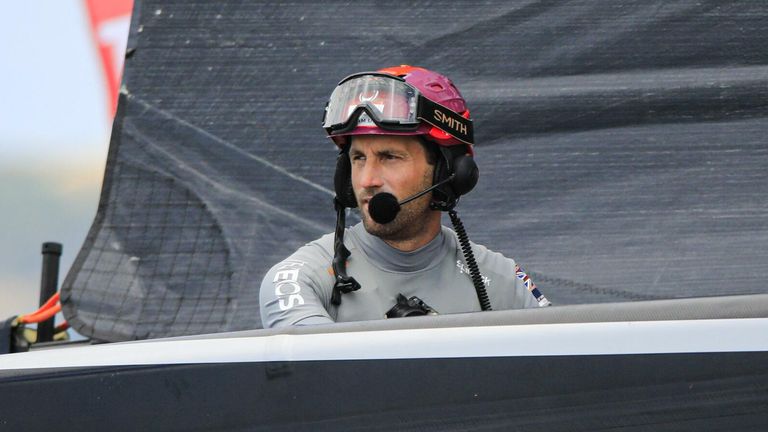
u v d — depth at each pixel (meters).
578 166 11.27
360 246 9.39
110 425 6.75
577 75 11.24
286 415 6.54
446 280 9.48
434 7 11.34
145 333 11.30
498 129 11.31
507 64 11.30
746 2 11.06
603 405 6.27
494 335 6.48
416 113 8.80
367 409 6.46
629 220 11.20
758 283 11.05
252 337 6.79
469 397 6.38
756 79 11.08
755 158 11.11
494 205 11.34
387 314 8.80
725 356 6.29
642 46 11.17
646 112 11.20
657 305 6.51
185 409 6.66
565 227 11.27
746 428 6.17
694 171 11.16
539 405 6.31
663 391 6.26
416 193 9.02
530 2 11.25
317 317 8.66
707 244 11.12
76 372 6.91
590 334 6.41
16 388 6.96
